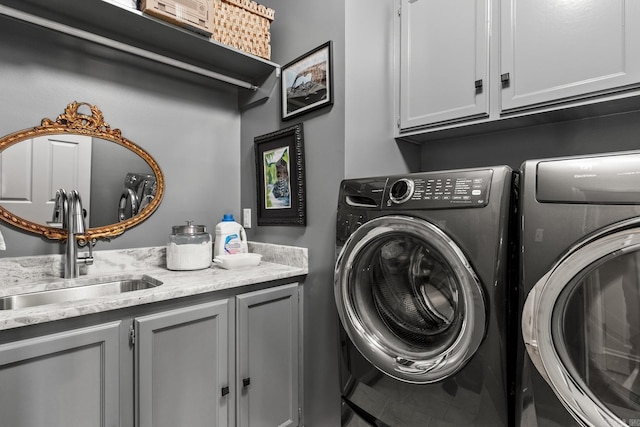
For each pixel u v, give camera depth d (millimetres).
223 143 2154
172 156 1934
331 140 1636
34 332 1007
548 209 908
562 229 879
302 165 1768
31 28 1491
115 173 1728
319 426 1675
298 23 1822
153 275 1578
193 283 1388
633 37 1106
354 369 1353
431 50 1632
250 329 1538
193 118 2020
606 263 829
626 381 816
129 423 1184
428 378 1127
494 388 992
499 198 1013
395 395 1220
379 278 1411
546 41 1286
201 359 1372
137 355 1199
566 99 1251
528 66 1329
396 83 1811
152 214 1857
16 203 1461
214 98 2115
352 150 1601
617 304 822
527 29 1333
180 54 1786
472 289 1019
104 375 1129
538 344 897
